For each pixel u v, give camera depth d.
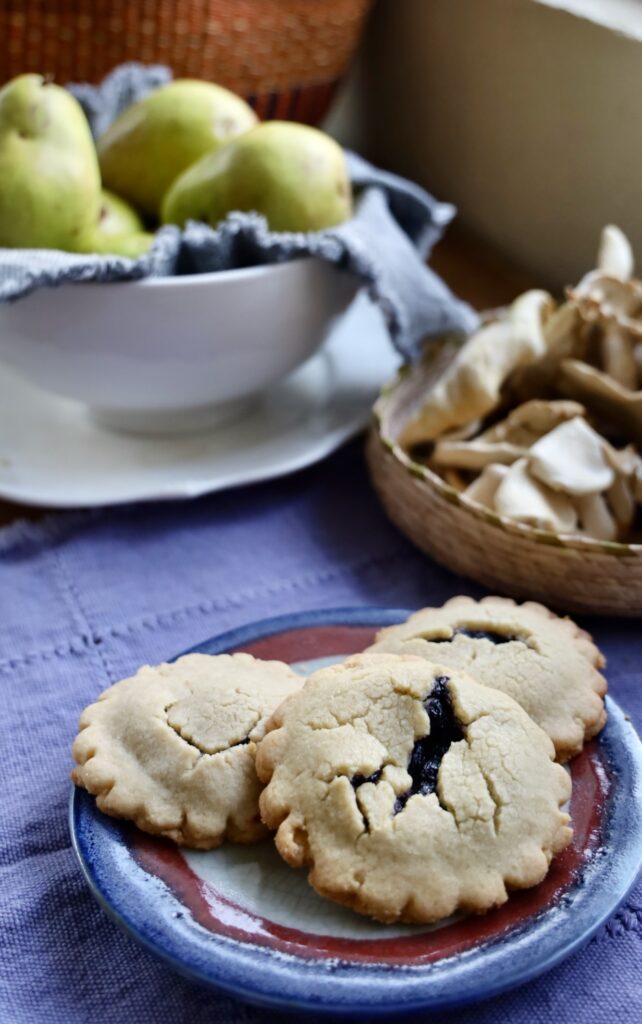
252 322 0.74
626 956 0.59
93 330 0.73
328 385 0.85
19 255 0.71
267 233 0.73
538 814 0.58
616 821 0.60
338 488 0.80
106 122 0.83
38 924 0.60
